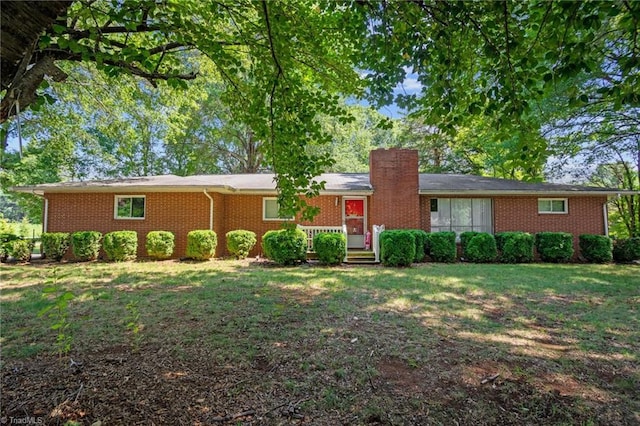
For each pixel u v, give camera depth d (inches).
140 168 968.9
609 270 401.1
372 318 201.9
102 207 503.8
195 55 360.8
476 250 474.3
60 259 475.5
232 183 554.3
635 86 100.0
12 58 61.0
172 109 512.1
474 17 108.7
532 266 435.2
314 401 112.4
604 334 178.9
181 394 115.2
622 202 689.6
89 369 132.6
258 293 267.6
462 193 517.7
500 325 191.5
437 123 135.2
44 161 739.4
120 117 480.7
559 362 144.1
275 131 148.9
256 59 163.5
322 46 162.9
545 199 531.5
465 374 132.6
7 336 168.2
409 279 332.5
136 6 121.1
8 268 405.7
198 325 186.4
